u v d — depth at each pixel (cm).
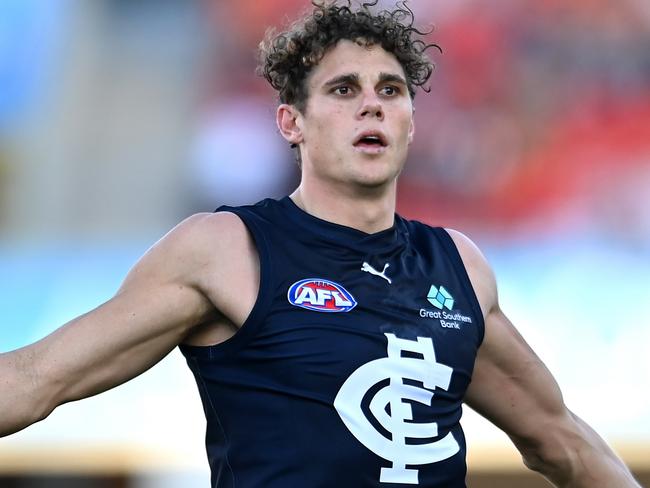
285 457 926
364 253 998
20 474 2236
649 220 3847
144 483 2252
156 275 966
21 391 913
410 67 1081
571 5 4103
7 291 3109
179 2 4362
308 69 1030
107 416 2316
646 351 2733
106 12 4338
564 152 3959
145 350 959
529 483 2153
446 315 1013
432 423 966
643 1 4100
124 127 4203
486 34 4069
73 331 939
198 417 2334
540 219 3859
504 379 1115
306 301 959
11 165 4116
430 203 3888
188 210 4088
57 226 4044
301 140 1048
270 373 943
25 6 4288
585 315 2884
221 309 961
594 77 4047
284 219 1009
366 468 927
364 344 953
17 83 4225
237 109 4141
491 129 3966
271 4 4228
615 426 2406
